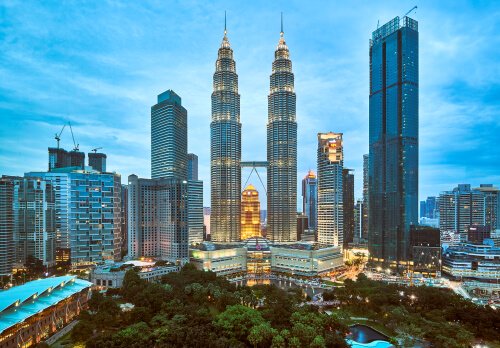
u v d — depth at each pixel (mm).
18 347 167375
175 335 165750
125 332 165875
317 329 180750
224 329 175375
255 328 169750
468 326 194375
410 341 178125
